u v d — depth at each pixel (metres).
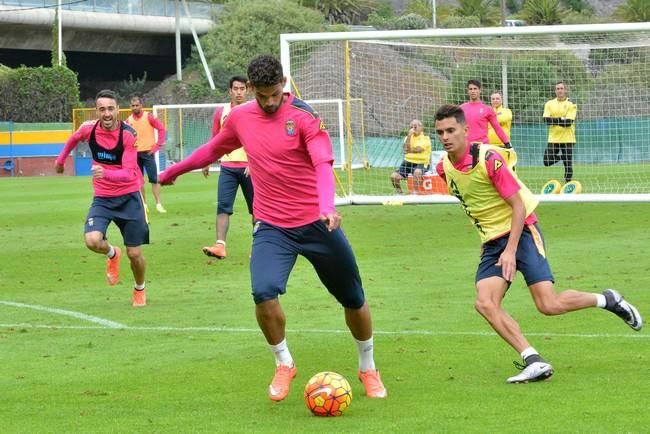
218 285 15.16
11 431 7.65
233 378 9.34
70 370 9.81
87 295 14.53
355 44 34.78
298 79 33.72
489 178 8.89
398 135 36.97
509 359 9.81
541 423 7.45
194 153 8.82
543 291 9.06
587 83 34.28
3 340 11.38
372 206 26.67
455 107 9.02
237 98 16.81
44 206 30.39
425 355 10.08
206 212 26.69
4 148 55.72
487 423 7.50
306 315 12.47
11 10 75.00
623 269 15.24
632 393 8.30
